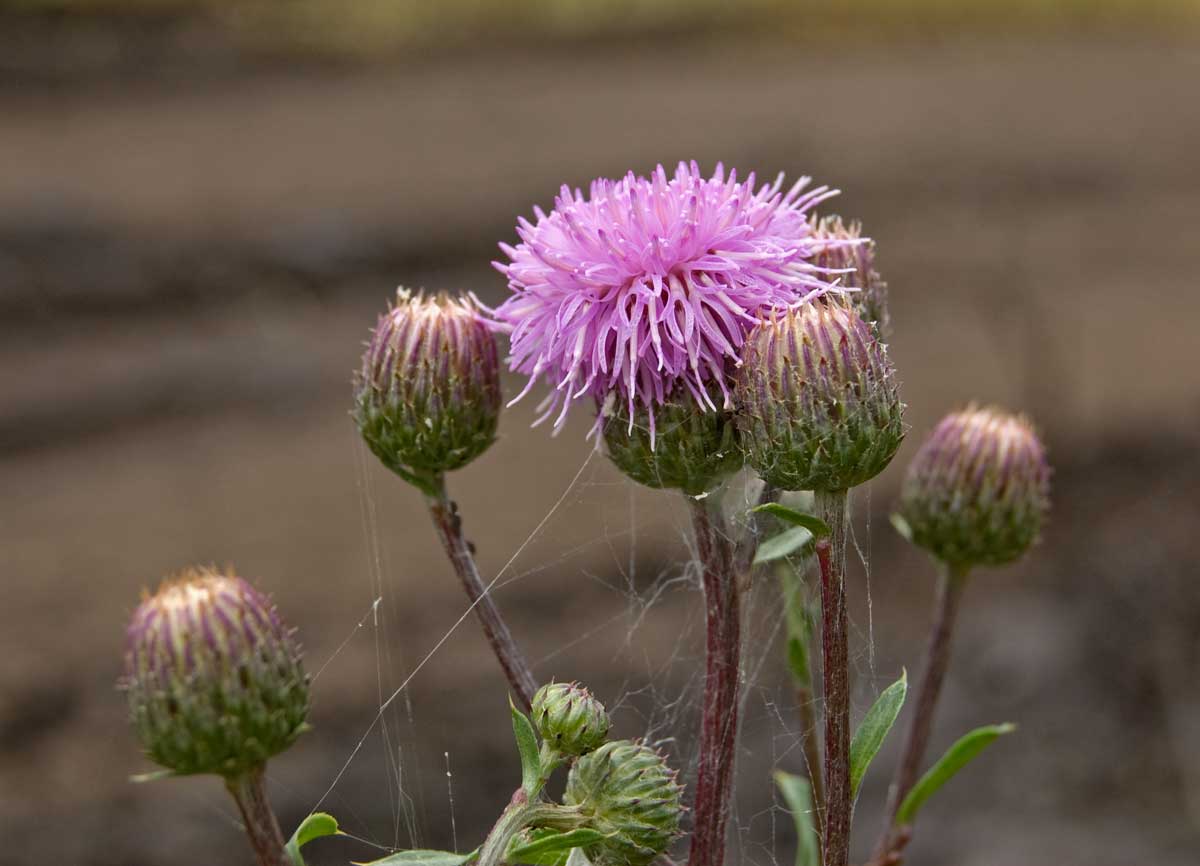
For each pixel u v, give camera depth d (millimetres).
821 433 3264
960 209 23422
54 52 27844
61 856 9047
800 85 31156
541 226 3611
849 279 3990
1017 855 9406
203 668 3619
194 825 9438
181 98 27203
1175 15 40750
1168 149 26953
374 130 25500
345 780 9484
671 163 23719
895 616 12117
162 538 13008
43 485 14352
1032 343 17453
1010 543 4652
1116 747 10477
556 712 3295
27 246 18828
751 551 3801
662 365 3352
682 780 5816
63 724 10406
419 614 11516
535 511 13242
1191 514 13445
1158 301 19266
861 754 3354
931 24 37969
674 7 34875
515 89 29266
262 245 19859
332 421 15992
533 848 3180
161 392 16391
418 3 32469
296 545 12750
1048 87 32031
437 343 3971
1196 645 11461
